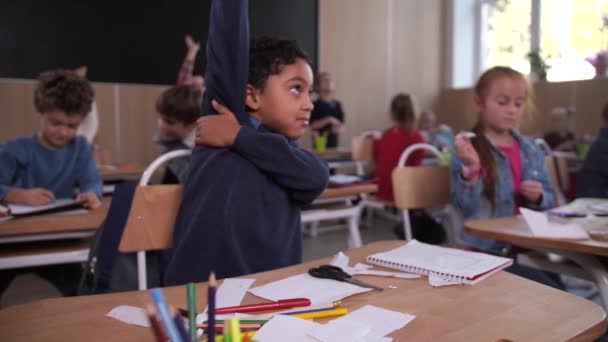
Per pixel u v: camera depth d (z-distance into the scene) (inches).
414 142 136.8
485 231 45.9
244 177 36.2
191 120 67.9
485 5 243.0
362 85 230.1
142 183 49.0
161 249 46.5
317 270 29.0
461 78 251.6
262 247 36.7
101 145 168.2
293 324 21.1
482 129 67.7
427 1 246.4
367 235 152.7
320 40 213.6
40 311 23.5
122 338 20.6
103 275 44.8
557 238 41.4
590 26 192.4
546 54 208.1
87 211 56.5
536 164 67.6
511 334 20.8
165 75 178.7
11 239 51.1
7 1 151.6
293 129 37.6
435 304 24.3
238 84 35.9
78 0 161.8
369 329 20.8
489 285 27.1
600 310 23.5
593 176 80.7
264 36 39.1
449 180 70.6
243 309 23.3
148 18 173.9
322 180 38.6
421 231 77.0
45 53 158.2
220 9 35.1
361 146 156.5
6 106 153.9
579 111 189.2
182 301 25.0
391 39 236.7
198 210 36.1
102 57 167.3
